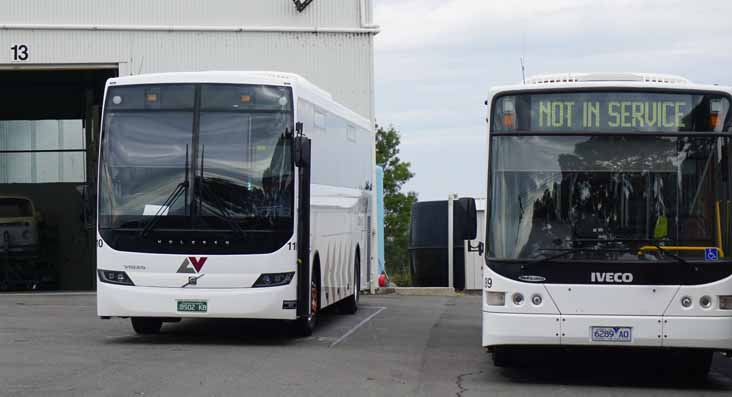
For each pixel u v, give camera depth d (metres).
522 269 12.16
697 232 12.17
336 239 19.17
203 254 15.27
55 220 37.09
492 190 12.44
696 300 12.01
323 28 29.34
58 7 28.75
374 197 28.81
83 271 36.75
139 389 11.15
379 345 15.93
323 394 11.08
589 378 13.08
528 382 12.55
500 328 12.18
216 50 29.16
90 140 35.47
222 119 15.52
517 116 12.54
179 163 15.44
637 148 12.38
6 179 37.62
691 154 12.34
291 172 15.48
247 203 15.36
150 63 29.00
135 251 15.34
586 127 12.45
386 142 72.56
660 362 14.84
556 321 12.08
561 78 13.07
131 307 15.29
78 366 12.87
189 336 16.83
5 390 10.98
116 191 15.48
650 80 12.91
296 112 15.69
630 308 12.04
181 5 29.11
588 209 12.27
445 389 11.73
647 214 12.23
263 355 14.32
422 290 29.59
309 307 15.99
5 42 28.61
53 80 36.72
